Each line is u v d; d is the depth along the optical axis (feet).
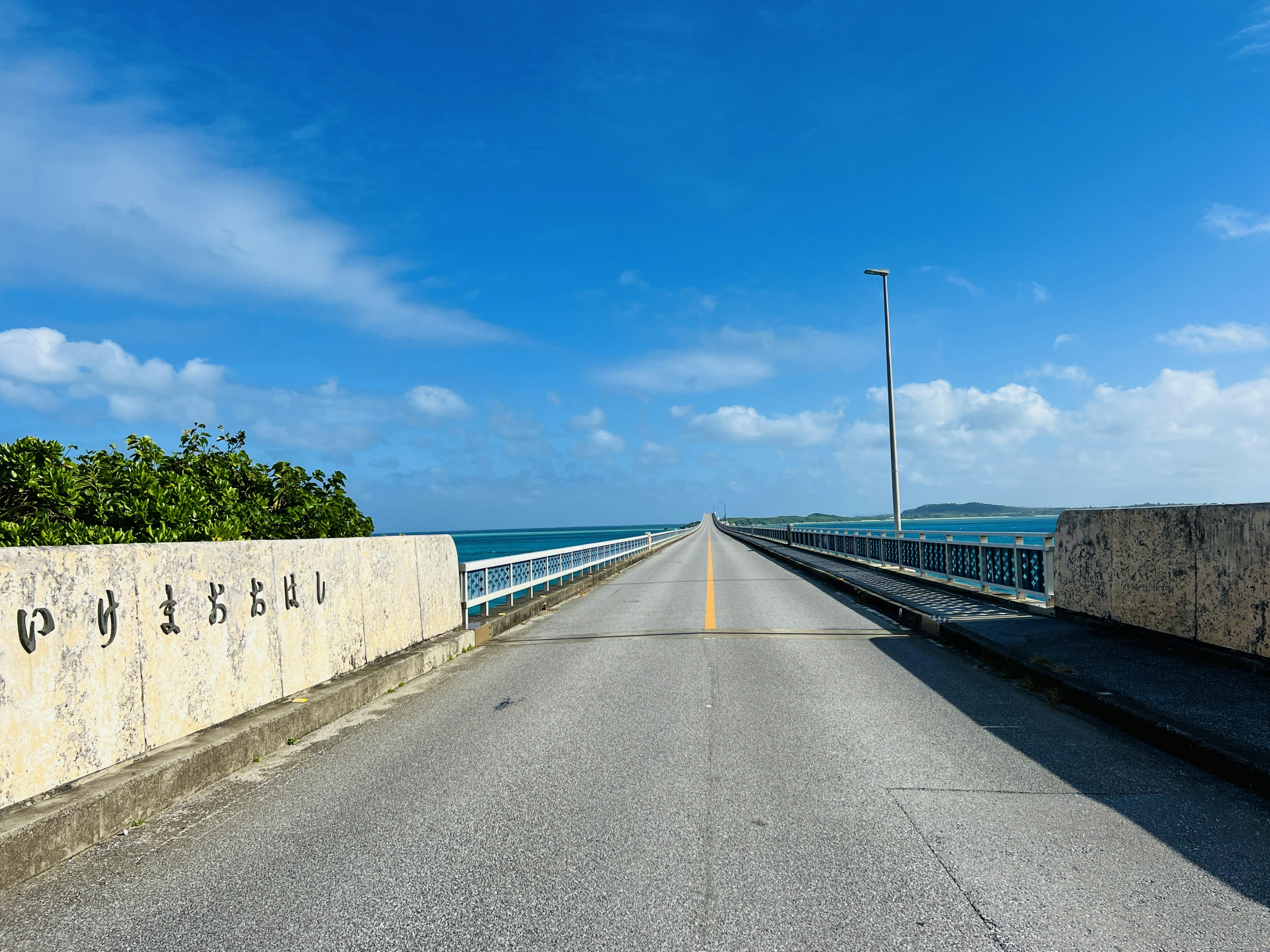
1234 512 23.31
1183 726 17.62
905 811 14.07
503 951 9.52
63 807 13.03
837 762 17.07
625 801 14.82
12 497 24.89
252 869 12.19
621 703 23.20
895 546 67.05
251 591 20.31
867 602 50.06
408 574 30.89
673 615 45.98
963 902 10.57
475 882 11.46
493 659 32.12
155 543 16.94
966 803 14.43
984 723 20.31
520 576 48.14
